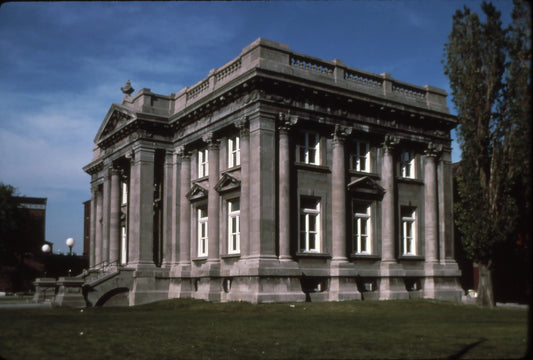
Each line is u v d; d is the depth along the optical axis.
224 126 34.22
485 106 29.36
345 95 34.19
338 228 33.56
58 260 74.75
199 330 18.16
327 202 33.84
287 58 32.81
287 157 31.77
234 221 34.59
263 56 31.98
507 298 36.53
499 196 29.05
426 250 38.06
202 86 37.81
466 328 17.70
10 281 72.88
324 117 33.75
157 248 39.69
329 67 34.81
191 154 39.19
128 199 44.00
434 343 14.28
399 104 36.81
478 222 29.23
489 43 29.42
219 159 35.84
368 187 35.47
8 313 27.55
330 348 13.70
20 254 74.62
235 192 33.81
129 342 15.24
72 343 15.16
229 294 31.80
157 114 39.91
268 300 29.45
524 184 28.62
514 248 29.66
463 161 30.06
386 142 36.56
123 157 42.47
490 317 22.19
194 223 38.09
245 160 32.06
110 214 44.16
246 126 32.28
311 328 18.39
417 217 38.12
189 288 37.28
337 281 32.72
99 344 14.91
